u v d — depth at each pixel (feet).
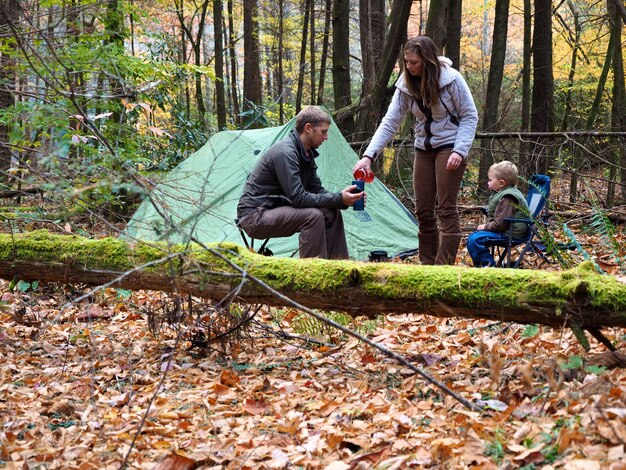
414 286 10.73
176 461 8.75
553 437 7.77
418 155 17.52
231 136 24.02
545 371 9.91
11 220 15.81
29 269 13.34
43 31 12.62
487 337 13.53
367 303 11.09
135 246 12.41
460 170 16.90
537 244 18.74
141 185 10.56
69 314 17.72
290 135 15.81
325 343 14.05
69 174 10.64
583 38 55.98
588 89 52.75
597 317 9.80
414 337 14.49
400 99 17.31
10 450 9.43
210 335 13.89
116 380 12.76
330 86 74.95
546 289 10.02
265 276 11.67
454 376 11.26
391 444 8.75
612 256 21.07
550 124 36.83
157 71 28.37
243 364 13.32
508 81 70.95
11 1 13.14
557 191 34.60
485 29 83.61
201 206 10.85
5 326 16.90
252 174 15.89
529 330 11.82
